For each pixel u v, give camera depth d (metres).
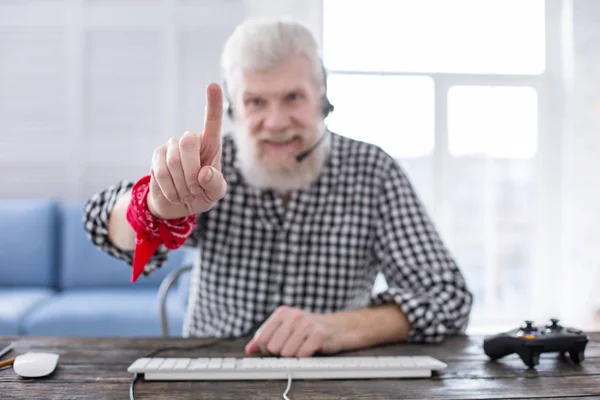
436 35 3.28
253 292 1.04
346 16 3.23
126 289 2.58
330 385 0.61
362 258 1.06
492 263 3.33
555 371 0.66
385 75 3.26
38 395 0.57
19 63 2.99
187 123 3.07
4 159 2.98
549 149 3.36
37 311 2.11
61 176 3.01
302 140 0.98
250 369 0.63
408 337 0.81
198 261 1.09
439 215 3.30
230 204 1.04
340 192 1.06
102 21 3.01
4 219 2.62
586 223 3.24
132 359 0.71
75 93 3.01
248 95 0.95
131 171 3.04
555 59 3.35
